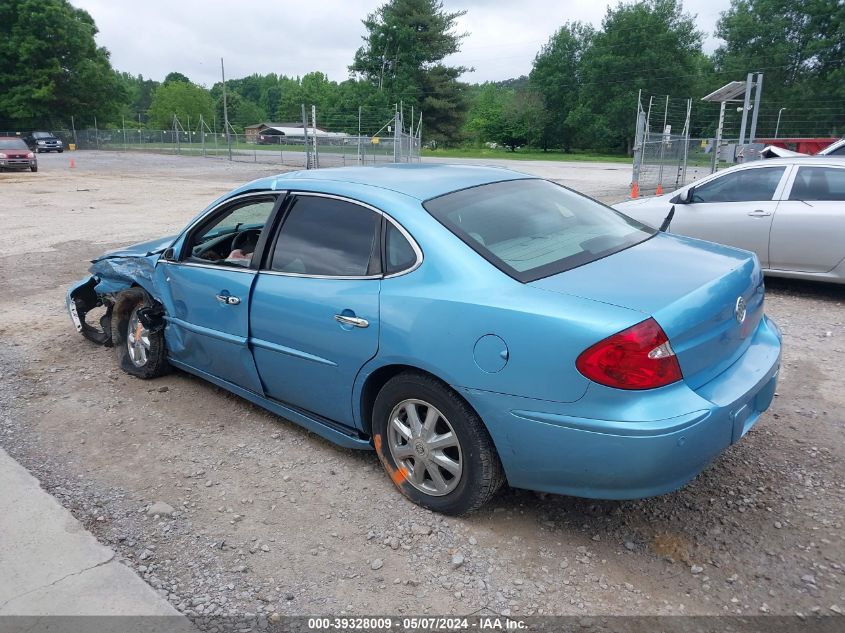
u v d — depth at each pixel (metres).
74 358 5.59
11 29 63.38
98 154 53.06
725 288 2.96
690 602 2.65
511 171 4.14
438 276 3.04
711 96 21.16
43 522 3.25
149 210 16.16
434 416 3.14
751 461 3.66
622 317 2.59
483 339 2.82
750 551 2.93
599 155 80.62
